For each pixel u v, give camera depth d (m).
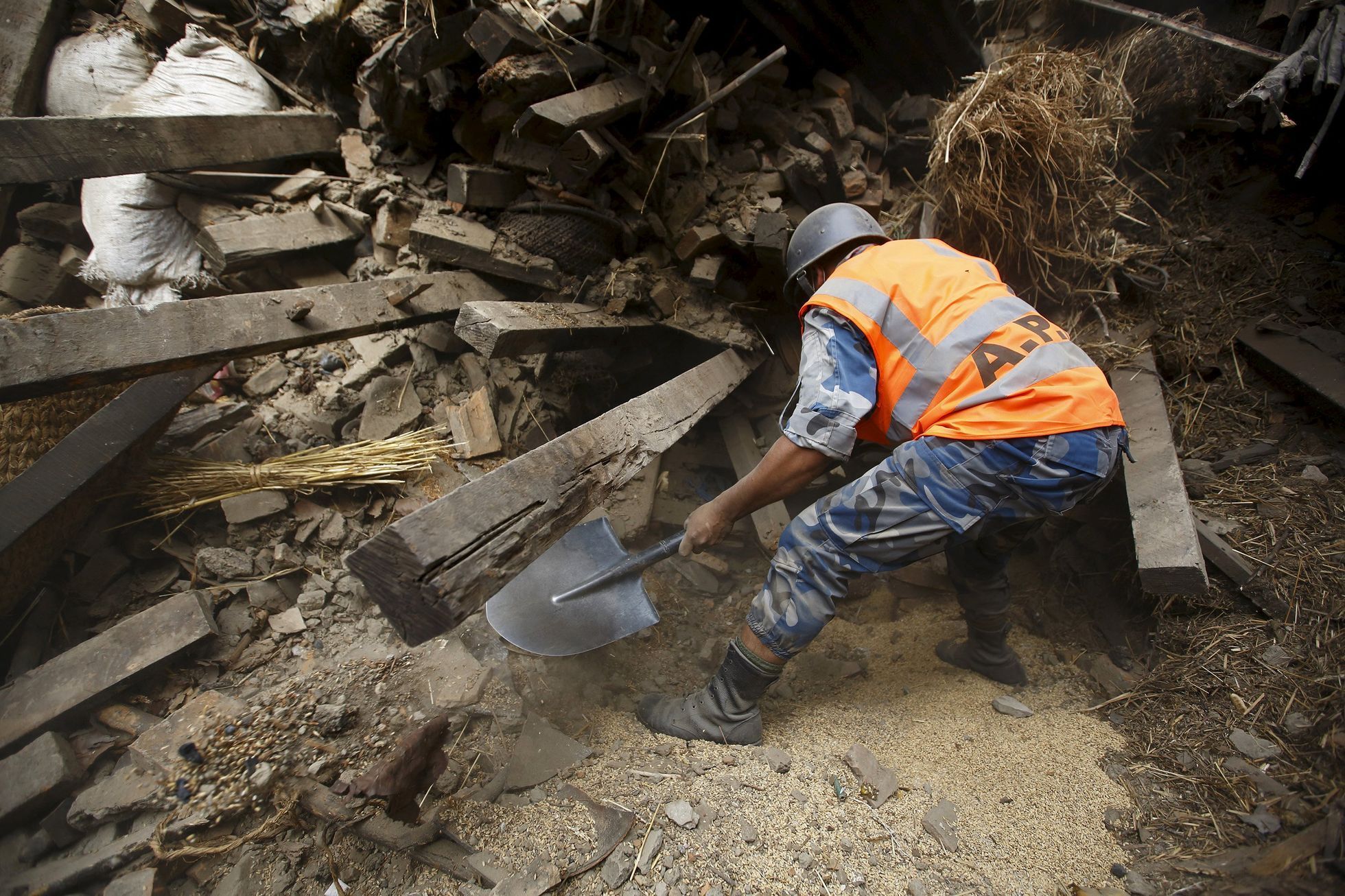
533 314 2.30
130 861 1.68
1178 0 3.26
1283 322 2.77
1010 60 2.69
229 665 2.18
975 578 2.20
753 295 2.95
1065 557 2.59
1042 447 1.69
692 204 2.73
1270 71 2.62
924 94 3.72
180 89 2.85
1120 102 2.74
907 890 1.60
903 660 2.54
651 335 2.99
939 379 1.76
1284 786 1.71
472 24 2.45
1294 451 2.50
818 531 1.85
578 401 3.05
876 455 2.99
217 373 2.47
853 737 2.12
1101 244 2.82
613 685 2.36
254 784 1.78
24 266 2.87
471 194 2.68
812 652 2.62
